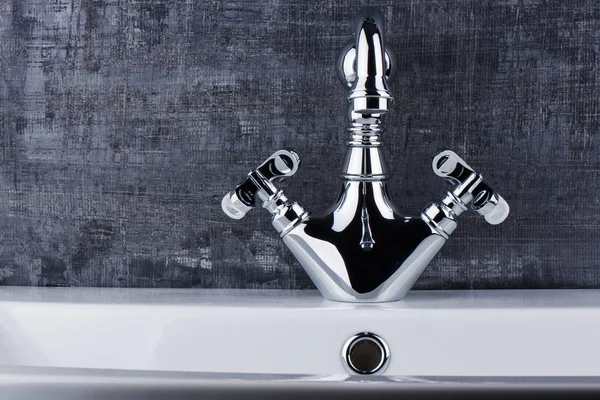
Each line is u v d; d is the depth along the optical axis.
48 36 0.83
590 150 0.81
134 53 0.82
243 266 0.82
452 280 0.81
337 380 0.35
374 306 0.68
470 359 0.66
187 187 0.82
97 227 0.83
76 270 0.83
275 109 0.82
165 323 0.68
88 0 0.82
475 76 0.81
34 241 0.83
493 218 0.71
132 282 0.83
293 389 0.34
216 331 0.68
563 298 0.73
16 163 0.83
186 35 0.82
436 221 0.70
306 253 0.71
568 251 0.81
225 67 0.82
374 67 0.67
